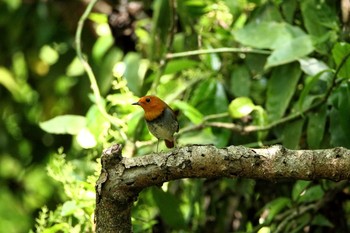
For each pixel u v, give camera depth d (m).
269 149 6.18
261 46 9.52
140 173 6.20
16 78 14.41
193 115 9.50
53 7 13.62
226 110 9.98
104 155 6.22
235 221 10.46
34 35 14.02
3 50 14.35
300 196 9.38
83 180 8.91
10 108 14.45
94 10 12.64
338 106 8.91
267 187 10.32
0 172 14.73
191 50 10.98
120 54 11.93
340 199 9.81
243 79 10.13
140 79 10.88
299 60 9.19
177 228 9.35
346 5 10.25
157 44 10.78
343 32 9.81
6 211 14.38
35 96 14.45
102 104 9.28
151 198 9.64
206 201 10.66
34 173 14.55
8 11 13.99
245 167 6.15
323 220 9.29
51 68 13.56
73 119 9.39
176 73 11.11
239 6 10.34
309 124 9.09
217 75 10.41
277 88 9.42
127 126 9.41
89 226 8.41
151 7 12.27
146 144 9.56
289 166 6.11
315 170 6.09
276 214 9.79
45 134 14.17
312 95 9.30
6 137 14.32
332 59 9.28
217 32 10.33
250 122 10.14
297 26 10.12
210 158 6.14
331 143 8.91
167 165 6.18
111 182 6.24
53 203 12.99
